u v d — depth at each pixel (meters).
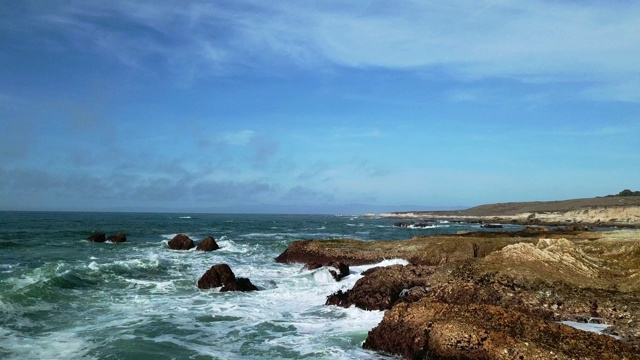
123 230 59.97
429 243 27.31
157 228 67.50
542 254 16.16
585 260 16.09
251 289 18.81
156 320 13.52
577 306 12.59
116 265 22.30
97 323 13.02
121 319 13.55
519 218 113.56
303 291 18.66
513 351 8.70
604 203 116.31
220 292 18.14
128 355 10.36
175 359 10.24
